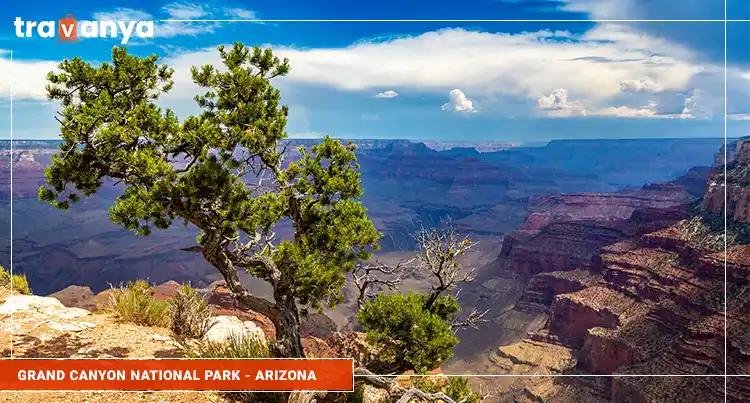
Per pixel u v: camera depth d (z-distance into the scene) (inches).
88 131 265.9
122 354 319.9
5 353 303.1
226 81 327.9
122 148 285.3
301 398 291.0
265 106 333.7
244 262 310.3
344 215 346.0
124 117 293.7
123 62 307.4
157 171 268.5
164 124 288.2
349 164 349.4
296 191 324.2
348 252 350.6
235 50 341.7
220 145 299.9
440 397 315.3
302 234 338.6
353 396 335.9
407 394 304.8
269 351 327.3
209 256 297.7
